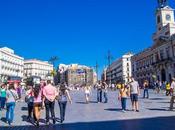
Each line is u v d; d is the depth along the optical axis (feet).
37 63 593.01
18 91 109.29
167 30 270.87
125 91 64.69
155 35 301.22
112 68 580.30
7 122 51.67
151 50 304.50
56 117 57.16
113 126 44.06
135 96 64.54
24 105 89.25
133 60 372.58
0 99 71.26
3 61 411.75
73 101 105.81
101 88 98.53
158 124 44.42
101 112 64.59
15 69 459.73
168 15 288.30
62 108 50.06
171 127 41.29
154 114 57.62
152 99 103.91
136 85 64.85
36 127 45.73
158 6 296.71
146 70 322.96
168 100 96.78
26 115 61.67
